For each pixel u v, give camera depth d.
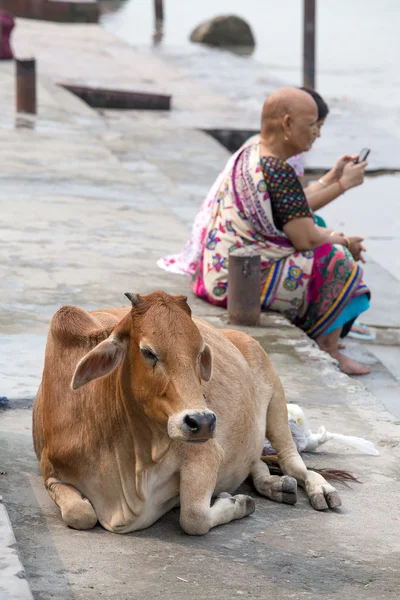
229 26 44.19
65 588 5.69
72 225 14.66
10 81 26.36
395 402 10.87
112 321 7.18
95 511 6.67
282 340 10.99
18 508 6.73
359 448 8.10
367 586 5.99
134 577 5.89
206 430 5.72
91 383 6.58
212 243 11.91
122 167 18.44
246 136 25.55
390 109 30.41
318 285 11.56
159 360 5.94
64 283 12.16
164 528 6.71
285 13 55.88
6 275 12.30
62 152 19.08
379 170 22.89
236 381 7.21
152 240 14.31
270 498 7.32
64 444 6.66
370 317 13.59
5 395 8.66
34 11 44.53
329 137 25.72
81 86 27.59
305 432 8.11
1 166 17.61
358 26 50.62
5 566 5.58
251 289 11.30
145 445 6.34
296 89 11.48
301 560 6.31
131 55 36.53
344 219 19.23
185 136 24.17
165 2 60.16
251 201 11.50
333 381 9.98
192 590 5.78
